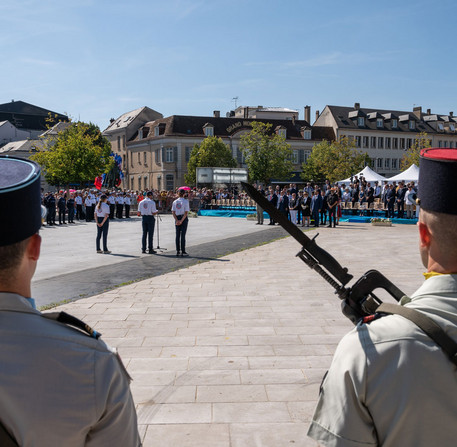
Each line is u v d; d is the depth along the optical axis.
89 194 27.80
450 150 1.20
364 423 1.05
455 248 1.10
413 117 72.06
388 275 8.80
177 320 6.02
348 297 1.41
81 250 13.70
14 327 1.02
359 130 66.75
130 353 4.83
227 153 53.50
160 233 19.06
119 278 9.02
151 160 60.81
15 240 1.05
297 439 3.18
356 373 1.05
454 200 1.07
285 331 5.52
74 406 0.99
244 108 70.38
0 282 1.06
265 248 13.50
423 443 1.01
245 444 3.13
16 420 0.97
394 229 19.52
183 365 4.49
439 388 1.00
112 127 72.50
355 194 26.98
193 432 3.28
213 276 9.08
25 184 1.07
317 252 1.43
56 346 1.01
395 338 1.04
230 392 3.89
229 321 5.96
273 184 58.75
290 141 62.56
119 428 1.05
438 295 1.09
